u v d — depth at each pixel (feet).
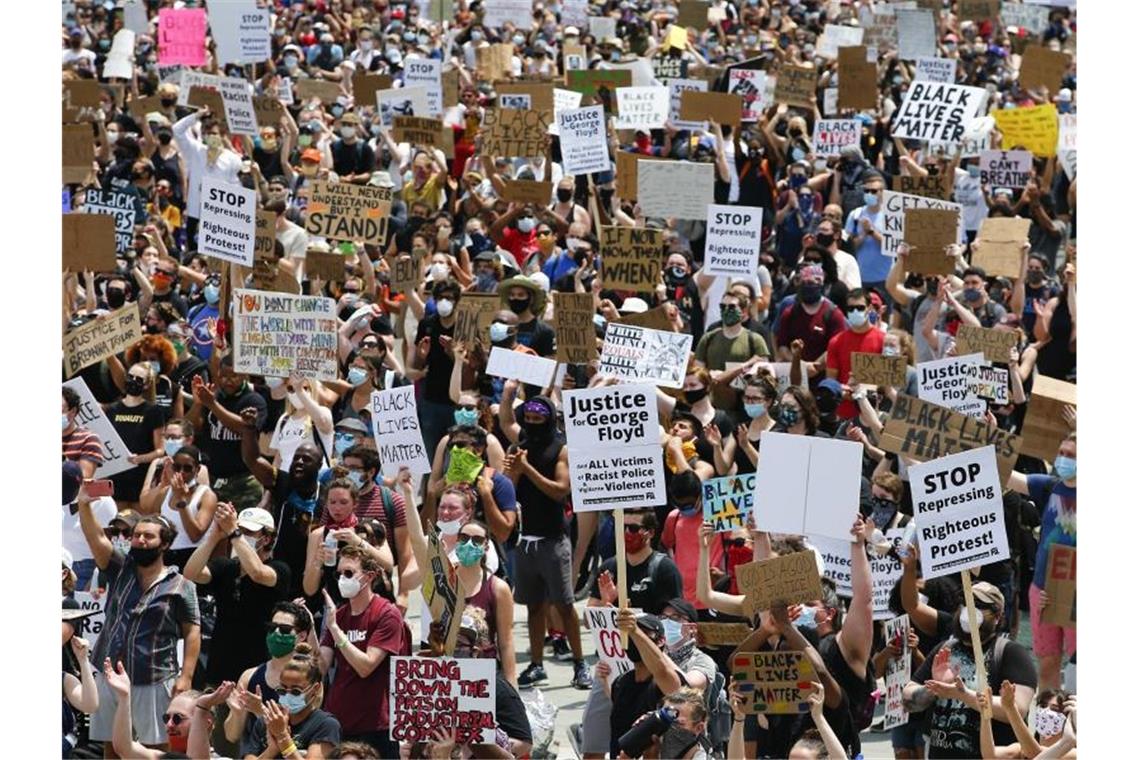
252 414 73.67
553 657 74.23
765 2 203.72
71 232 86.22
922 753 55.57
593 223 115.55
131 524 62.54
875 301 91.20
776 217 115.96
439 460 73.31
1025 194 120.98
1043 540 62.54
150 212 116.26
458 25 192.24
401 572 65.36
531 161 121.49
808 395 72.23
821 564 57.06
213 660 59.52
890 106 142.72
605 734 55.26
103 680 57.11
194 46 145.18
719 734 54.08
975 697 52.01
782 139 129.18
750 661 51.13
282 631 52.80
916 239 95.55
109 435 72.08
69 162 103.76
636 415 58.18
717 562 64.39
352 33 187.73
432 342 85.40
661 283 92.58
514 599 70.44
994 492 56.24
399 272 94.27
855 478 56.13
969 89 119.24
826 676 51.70
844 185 117.19
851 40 169.48
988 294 100.89
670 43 165.17
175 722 53.83
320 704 53.78
